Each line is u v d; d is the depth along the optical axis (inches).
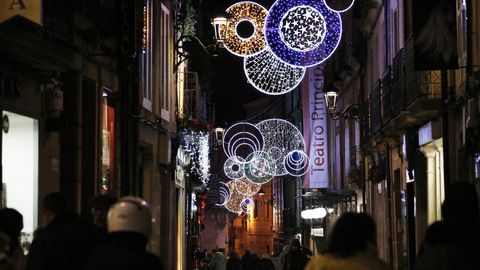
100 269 290.4
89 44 671.1
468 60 673.0
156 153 1010.7
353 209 1547.7
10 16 438.6
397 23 1023.0
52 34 535.2
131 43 738.2
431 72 782.5
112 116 782.5
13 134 550.0
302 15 1194.0
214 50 1045.2
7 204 542.0
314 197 1812.3
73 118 640.4
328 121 1761.8
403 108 862.5
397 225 1088.8
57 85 592.4
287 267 853.8
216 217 3351.4
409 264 970.7
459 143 737.0
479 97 645.9
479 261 306.5
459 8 745.6
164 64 1069.8
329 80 1663.4
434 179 898.1
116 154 791.7
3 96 506.9
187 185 1497.3
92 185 684.7
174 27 1160.8
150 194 985.5
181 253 1325.0
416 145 927.0
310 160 1749.5
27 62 517.7
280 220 3016.7
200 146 1584.6
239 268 1293.1
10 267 315.0
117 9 729.6
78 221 372.2
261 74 1476.4
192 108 1350.9
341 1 1562.5
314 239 2052.2
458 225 317.1
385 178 1163.9
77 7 628.7
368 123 1222.9
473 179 702.5
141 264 291.1
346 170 1571.1
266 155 2605.8
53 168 598.9
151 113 968.9
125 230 295.3
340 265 304.7
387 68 999.0
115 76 764.6
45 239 360.8
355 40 1358.3
